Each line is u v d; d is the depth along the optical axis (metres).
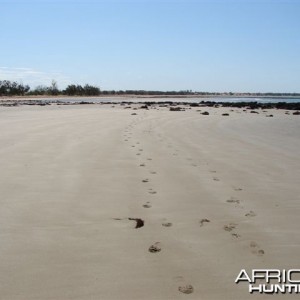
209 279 3.01
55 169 6.57
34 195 5.10
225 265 3.24
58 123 14.43
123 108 30.47
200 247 3.59
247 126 15.78
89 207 4.68
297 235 3.92
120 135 11.12
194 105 39.31
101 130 12.21
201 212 4.59
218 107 35.09
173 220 4.30
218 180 6.16
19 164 6.87
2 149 8.24
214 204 4.91
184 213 4.54
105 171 6.54
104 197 5.09
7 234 3.84
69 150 8.36
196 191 5.49
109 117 18.41
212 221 4.29
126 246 3.59
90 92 120.19
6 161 7.08
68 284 2.89
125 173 6.45
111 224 4.14
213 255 3.42
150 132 12.23
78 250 3.49
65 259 3.30
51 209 4.57
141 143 9.73
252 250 3.54
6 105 37.12
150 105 39.09
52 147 8.66
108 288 2.85
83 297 2.73
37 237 3.77
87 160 7.38
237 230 4.03
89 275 3.03
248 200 5.10
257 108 33.84
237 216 4.46
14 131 11.45
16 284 2.89
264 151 9.10
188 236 3.85
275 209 4.74
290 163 7.64
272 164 7.50
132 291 2.81
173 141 10.34
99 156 7.80
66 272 3.07
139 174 6.41
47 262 3.24
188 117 19.73
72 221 4.21
